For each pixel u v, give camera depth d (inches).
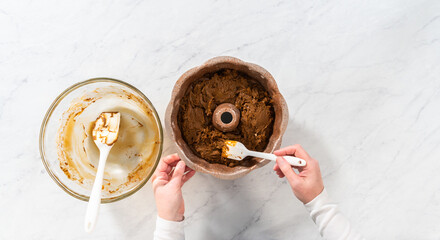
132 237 46.2
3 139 45.9
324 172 47.1
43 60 45.8
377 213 47.4
